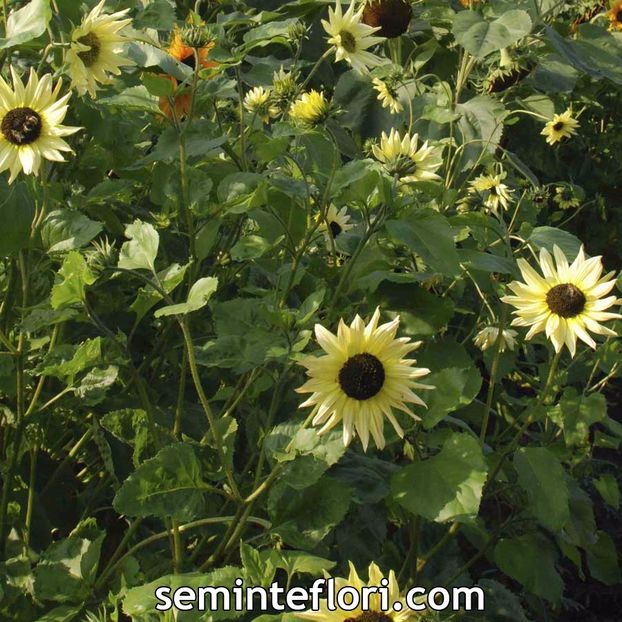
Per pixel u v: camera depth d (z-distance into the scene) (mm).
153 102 1724
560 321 1603
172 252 1920
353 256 1686
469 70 2438
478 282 1967
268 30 1825
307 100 1824
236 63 1797
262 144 1688
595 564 2016
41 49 1769
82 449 1851
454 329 2402
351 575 1444
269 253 1858
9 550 1747
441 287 2051
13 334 1754
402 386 1442
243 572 1470
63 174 1860
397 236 1632
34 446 1758
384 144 1830
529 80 2764
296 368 1778
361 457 1740
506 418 2199
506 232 1896
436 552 1842
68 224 1641
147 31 1934
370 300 1729
